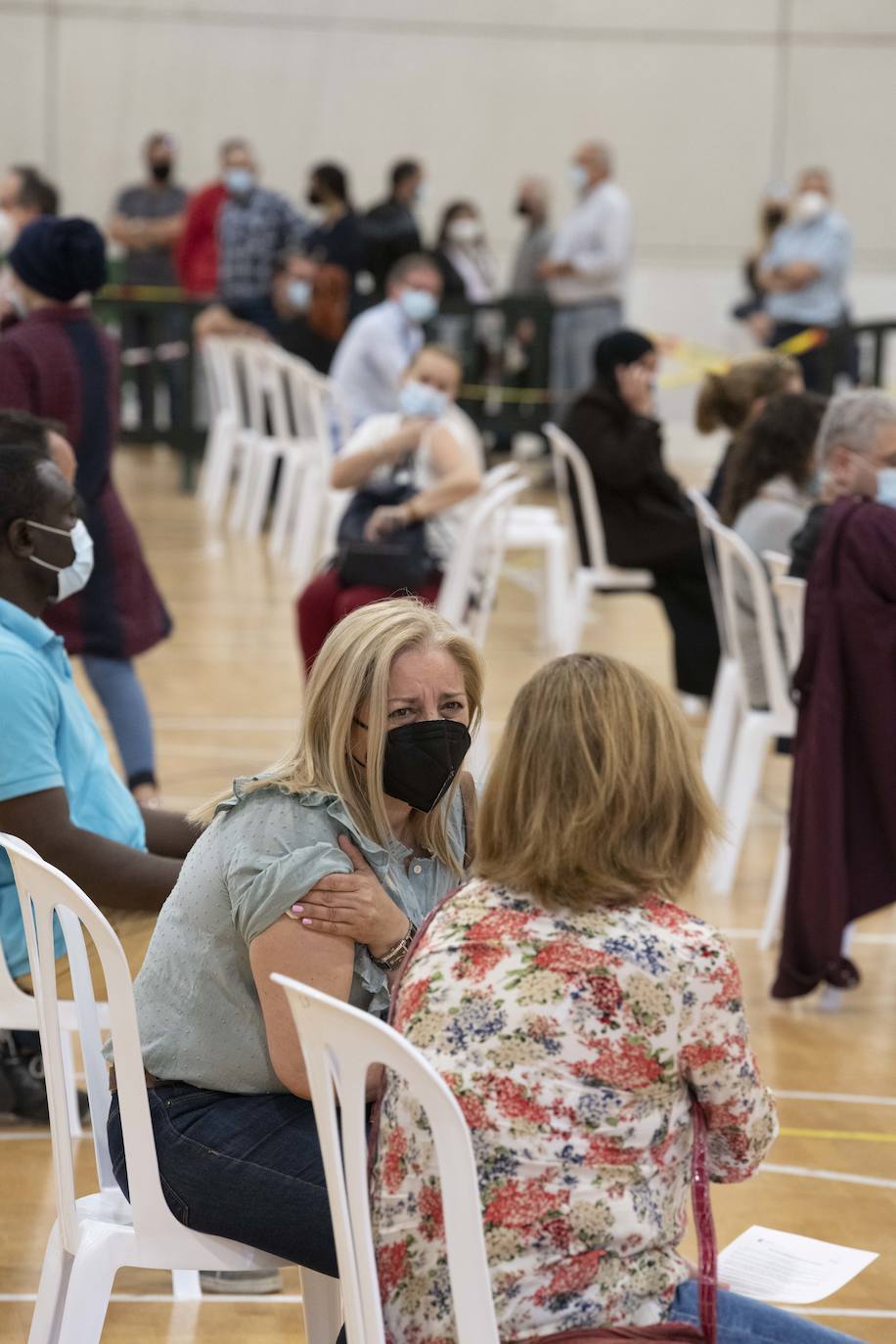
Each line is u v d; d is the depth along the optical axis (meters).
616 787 3.22
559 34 26.19
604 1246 3.17
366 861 3.83
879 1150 6.09
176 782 9.90
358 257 19.56
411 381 10.08
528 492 20.89
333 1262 3.71
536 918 3.24
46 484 5.20
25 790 4.74
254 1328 4.83
